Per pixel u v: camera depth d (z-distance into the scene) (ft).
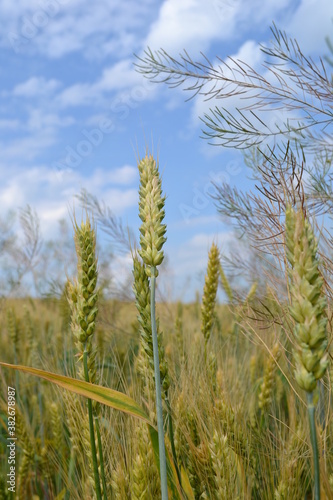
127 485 6.52
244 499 6.60
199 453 6.67
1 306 19.02
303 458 7.38
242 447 7.41
